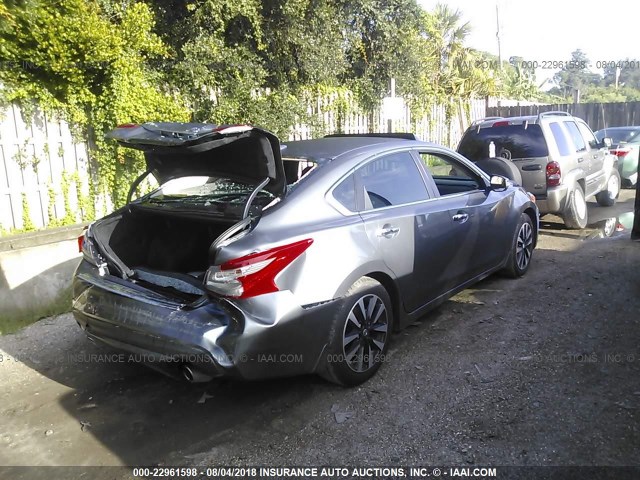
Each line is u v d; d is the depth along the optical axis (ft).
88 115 24.59
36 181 23.11
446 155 16.81
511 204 18.81
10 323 17.19
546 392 11.98
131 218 14.20
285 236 11.18
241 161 12.18
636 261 21.35
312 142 15.06
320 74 36.40
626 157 40.47
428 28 59.36
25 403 12.82
